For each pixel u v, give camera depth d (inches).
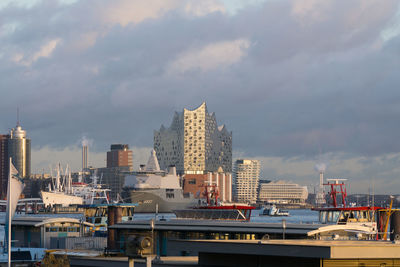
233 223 4650.6
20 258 5083.7
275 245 2153.1
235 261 2340.1
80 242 6205.7
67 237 6220.5
